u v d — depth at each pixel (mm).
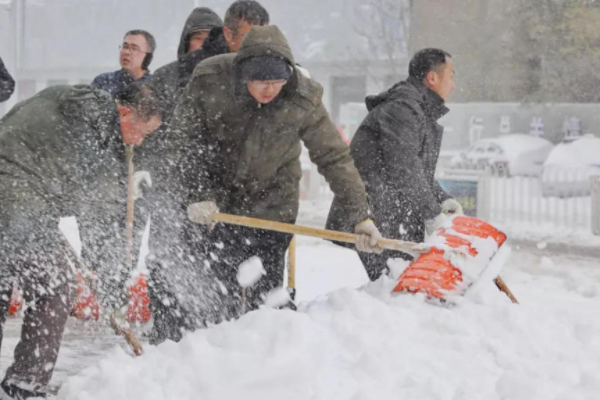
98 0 56438
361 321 5703
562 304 9461
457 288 6203
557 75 26641
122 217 6766
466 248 6367
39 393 5590
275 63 6031
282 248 6934
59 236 5711
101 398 4969
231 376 4934
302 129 6562
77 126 5512
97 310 8336
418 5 28266
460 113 27844
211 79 6328
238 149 6469
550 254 14531
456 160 25828
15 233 5434
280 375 4867
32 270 5566
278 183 6738
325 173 6719
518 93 27203
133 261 7793
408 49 29156
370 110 7766
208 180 6574
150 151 6684
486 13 27438
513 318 5793
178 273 6793
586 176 19422
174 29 53281
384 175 7438
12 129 5523
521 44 27062
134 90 5777
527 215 18656
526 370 5129
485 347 5434
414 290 6184
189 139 6461
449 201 7754
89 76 55656
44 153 5492
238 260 6801
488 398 4766
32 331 5574
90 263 6977
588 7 26219
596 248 15242
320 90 6512
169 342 5387
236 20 7625
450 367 5188
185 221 6707
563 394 4750
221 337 5297
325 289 10102
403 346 5406
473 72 27688
